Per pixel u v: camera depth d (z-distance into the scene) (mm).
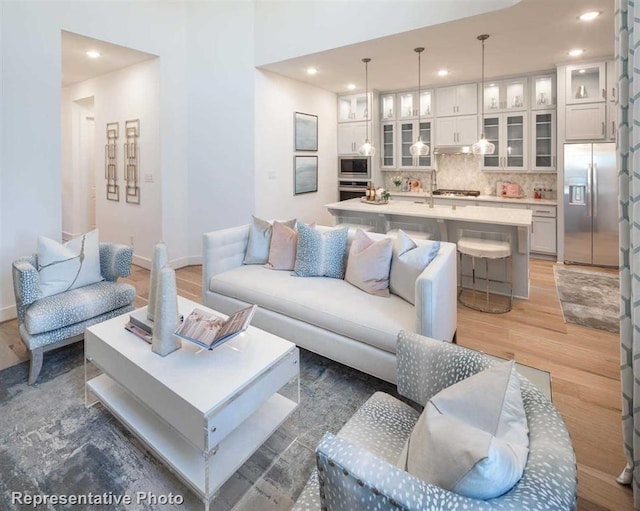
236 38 4914
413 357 1439
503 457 812
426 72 5340
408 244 2605
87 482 1666
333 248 2992
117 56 4531
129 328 2057
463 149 5750
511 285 3877
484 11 3357
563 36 3920
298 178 5984
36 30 3459
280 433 1993
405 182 6961
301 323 2570
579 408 2174
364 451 906
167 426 1802
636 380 1510
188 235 5137
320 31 4355
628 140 1558
